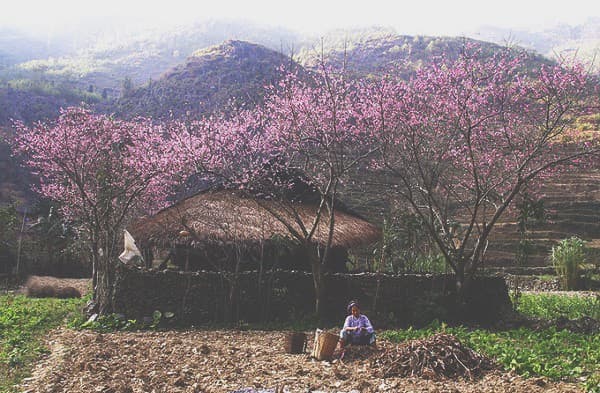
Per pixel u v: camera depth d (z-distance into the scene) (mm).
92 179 19016
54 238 35562
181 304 16234
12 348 12055
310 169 20172
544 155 17984
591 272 27922
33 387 8930
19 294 26125
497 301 16516
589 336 12852
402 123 16969
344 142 18016
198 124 18500
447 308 16062
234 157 18031
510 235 34719
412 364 9406
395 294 16344
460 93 16234
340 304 16484
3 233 34344
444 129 17359
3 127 65812
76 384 9023
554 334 12914
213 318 16250
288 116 17031
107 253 16797
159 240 17375
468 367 9297
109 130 19062
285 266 18688
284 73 19234
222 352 11492
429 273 17516
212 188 19750
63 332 14805
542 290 27406
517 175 16516
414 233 19984
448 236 17375
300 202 20406
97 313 16594
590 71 16266
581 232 35188
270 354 11414
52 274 35719
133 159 18281
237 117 18406
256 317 16406
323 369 9844
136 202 21172
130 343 12734
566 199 38375
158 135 19062
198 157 17188
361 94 17391
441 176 18922
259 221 17984
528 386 8375
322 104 16969
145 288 16266
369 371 9602
